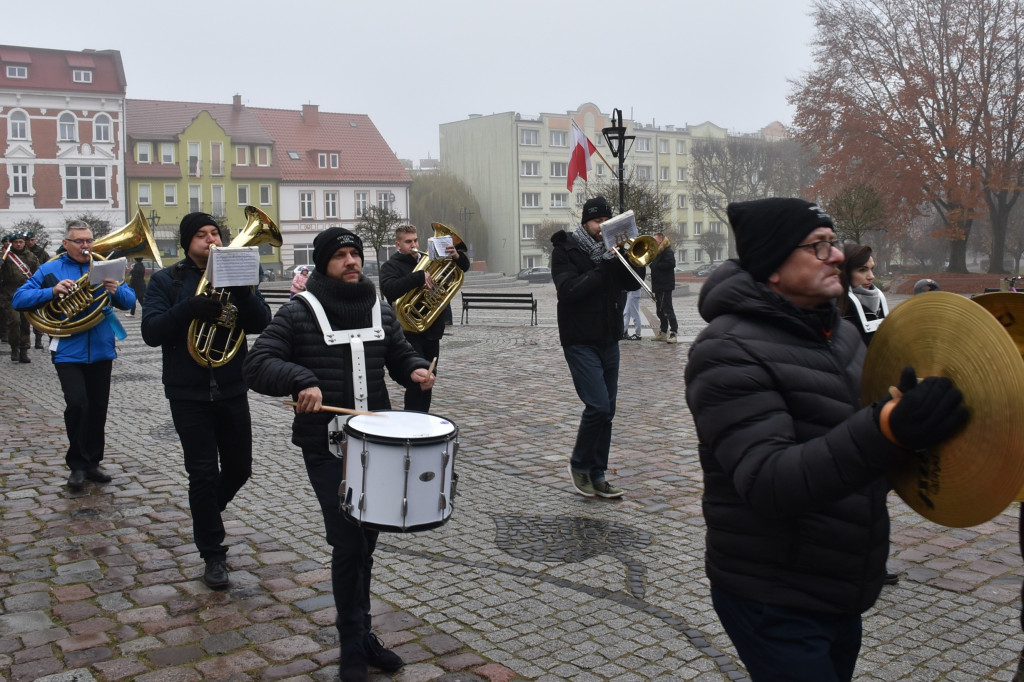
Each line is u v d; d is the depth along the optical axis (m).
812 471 2.15
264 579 5.04
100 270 6.59
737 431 2.35
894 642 4.23
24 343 15.29
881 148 42.12
